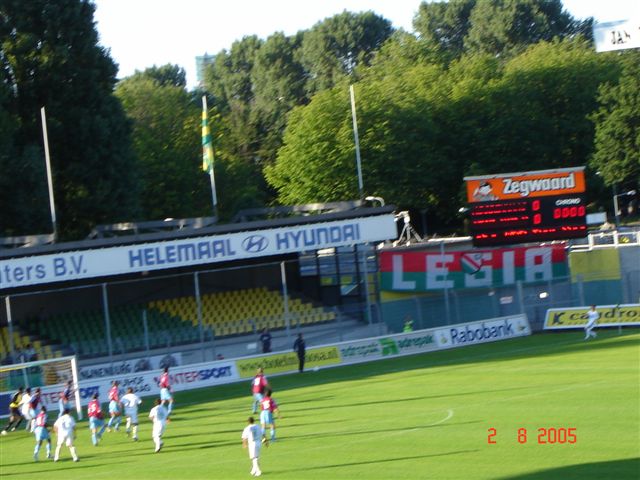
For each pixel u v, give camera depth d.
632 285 107.44
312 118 168.00
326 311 105.81
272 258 110.12
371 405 66.25
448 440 50.91
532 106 181.88
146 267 92.25
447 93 183.38
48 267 89.00
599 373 70.81
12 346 86.00
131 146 138.50
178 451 56.19
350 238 99.88
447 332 100.06
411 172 167.38
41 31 129.88
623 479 39.19
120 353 96.00
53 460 57.59
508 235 104.12
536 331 105.62
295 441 54.94
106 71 135.62
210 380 89.06
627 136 164.50
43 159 126.94
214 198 107.56
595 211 190.88
